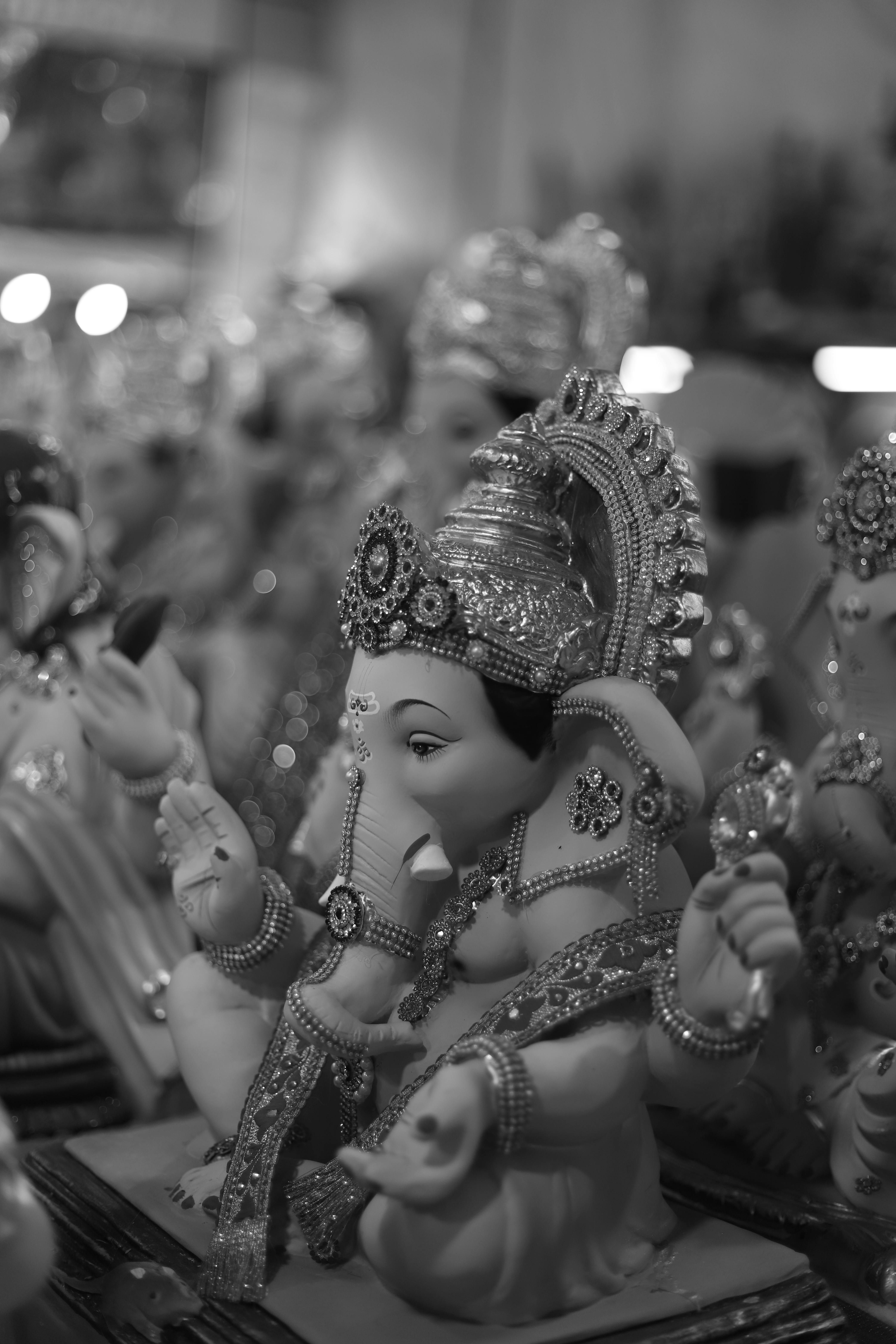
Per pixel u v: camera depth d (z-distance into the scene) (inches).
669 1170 104.0
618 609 85.6
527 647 82.4
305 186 530.6
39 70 489.1
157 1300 82.0
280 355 293.3
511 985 87.1
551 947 83.3
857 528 100.5
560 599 84.9
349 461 302.5
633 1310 80.1
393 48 487.8
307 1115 93.1
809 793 105.8
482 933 86.1
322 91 513.0
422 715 82.5
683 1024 75.5
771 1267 85.4
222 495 277.3
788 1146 102.9
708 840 115.2
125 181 507.2
